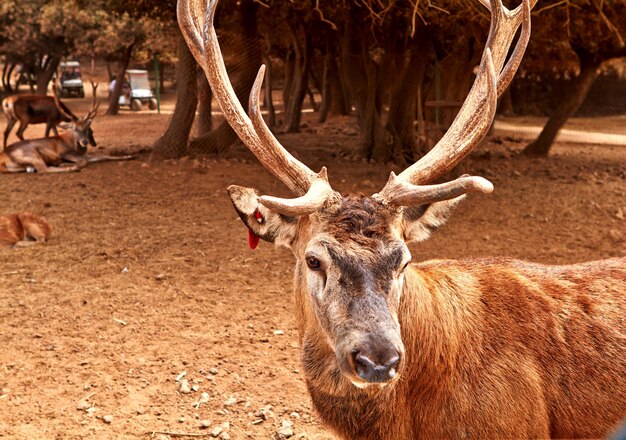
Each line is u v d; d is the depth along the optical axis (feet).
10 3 110.11
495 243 28.84
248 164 46.11
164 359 17.98
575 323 10.93
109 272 25.13
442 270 11.36
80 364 17.70
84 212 34.12
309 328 10.31
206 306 21.75
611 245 28.35
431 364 10.23
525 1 11.10
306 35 70.54
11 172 44.45
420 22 49.06
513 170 47.03
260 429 14.84
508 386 10.28
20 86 173.99
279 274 24.91
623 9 44.06
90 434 14.52
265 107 113.50
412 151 51.90
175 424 14.99
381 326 8.61
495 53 11.94
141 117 101.40
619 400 10.56
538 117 97.81
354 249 9.20
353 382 8.71
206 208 34.68
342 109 95.35
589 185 41.09
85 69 207.10
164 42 104.99
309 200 9.36
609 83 101.45
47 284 23.80
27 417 15.14
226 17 50.49
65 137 46.91
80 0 68.03
